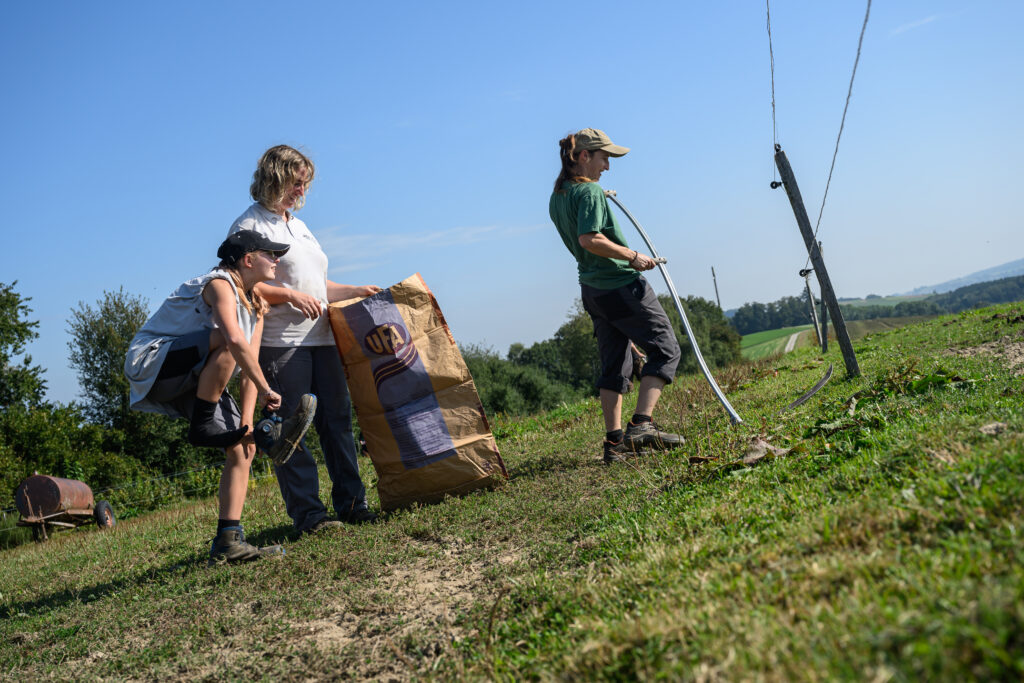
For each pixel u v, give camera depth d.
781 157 7.60
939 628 1.41
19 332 33.91
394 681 2.55
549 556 3.40
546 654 2.24
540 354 53.94
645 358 5.76
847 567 1.92
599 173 5.62
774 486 3.34
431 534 4.34
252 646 3.05
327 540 4.52
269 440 4.07
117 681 2.91
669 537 2.96
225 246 4.31
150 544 6.61
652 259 5.32
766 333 135.88
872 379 6.14
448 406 5.30
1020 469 2.22
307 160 4.91
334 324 5.19
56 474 29.06
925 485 2.38
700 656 1.68
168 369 4.08
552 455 6.31
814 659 1.47
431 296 5.39
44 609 4.27
